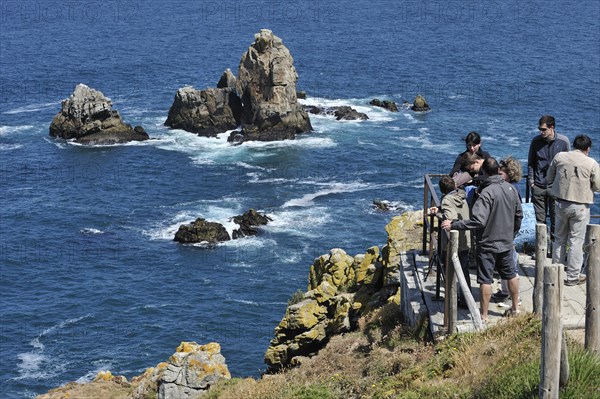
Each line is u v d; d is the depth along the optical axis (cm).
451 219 1855
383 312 2489
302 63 16012
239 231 7894
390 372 1969
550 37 19150
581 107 12312
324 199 8788
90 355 5956
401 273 2333
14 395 5494
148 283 7012
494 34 19662
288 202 8706
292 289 6875
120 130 11075
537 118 11700
